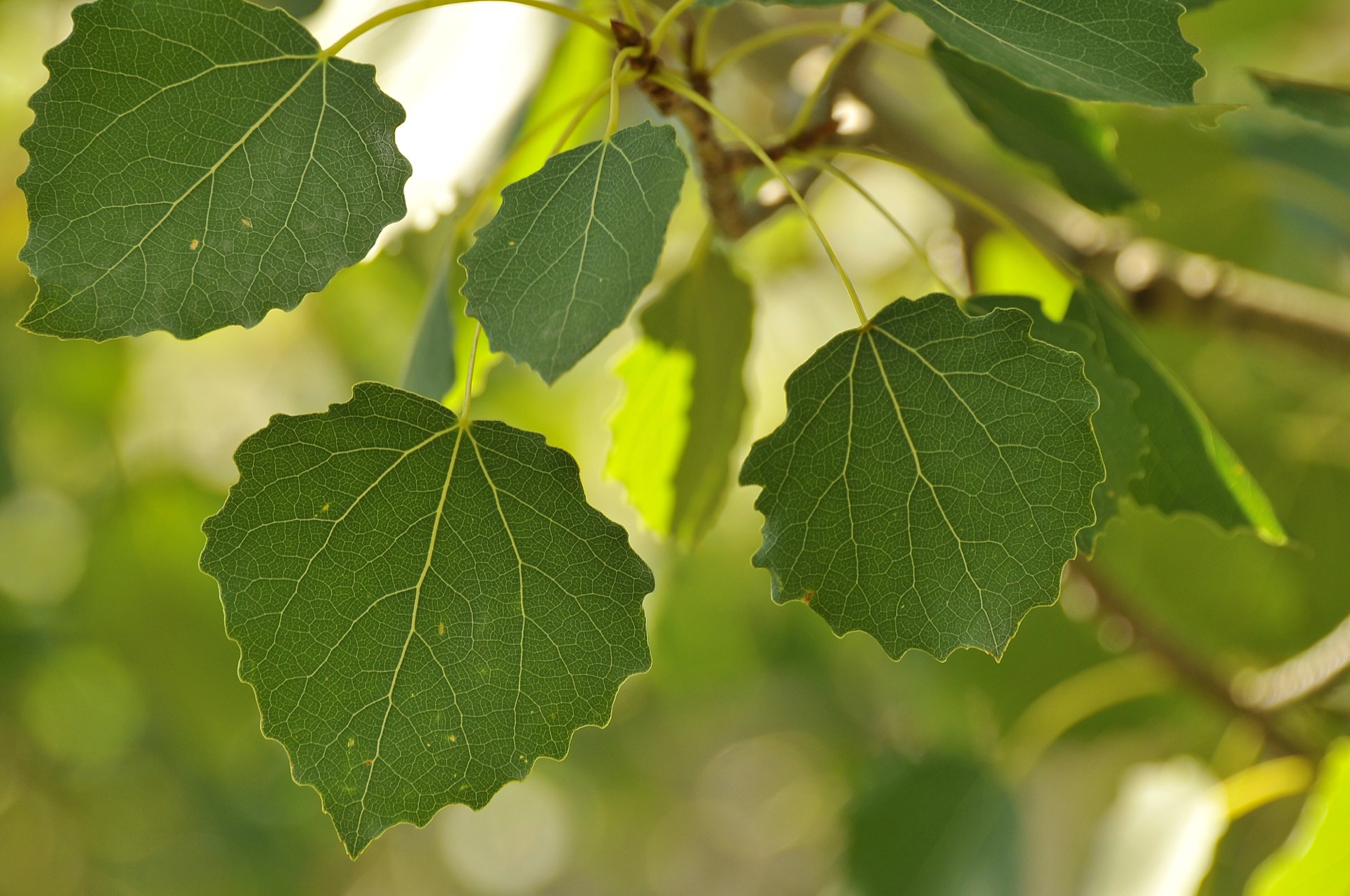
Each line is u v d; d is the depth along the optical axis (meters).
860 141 0.49
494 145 0.51
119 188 0.41
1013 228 0.47
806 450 0.42
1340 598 0.79
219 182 0.42
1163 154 0.78
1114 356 0.47
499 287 0.42
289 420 0.41
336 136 0.42
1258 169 0.78
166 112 0.42
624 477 0.54
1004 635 0.41
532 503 0.42
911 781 0.70
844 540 0.42
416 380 0.48
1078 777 0.94
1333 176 0.74
